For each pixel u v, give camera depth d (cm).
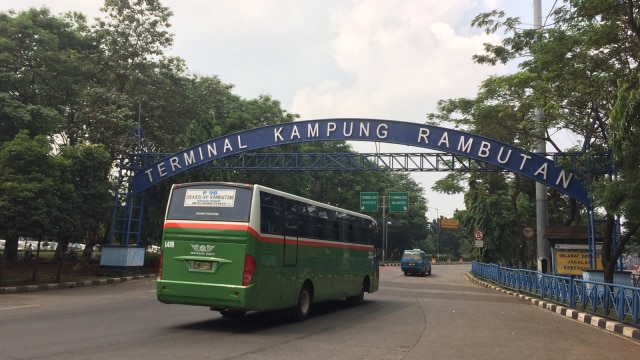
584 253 2008
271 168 2359
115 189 2436
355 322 1170
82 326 985
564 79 1381
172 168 2369
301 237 1212
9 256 2828
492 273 2738
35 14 2558
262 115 4078
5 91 2269
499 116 2209
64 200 1833
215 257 1018
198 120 2953
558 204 3023
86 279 2130
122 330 954
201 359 714
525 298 1906
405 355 784
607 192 1218
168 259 1052
